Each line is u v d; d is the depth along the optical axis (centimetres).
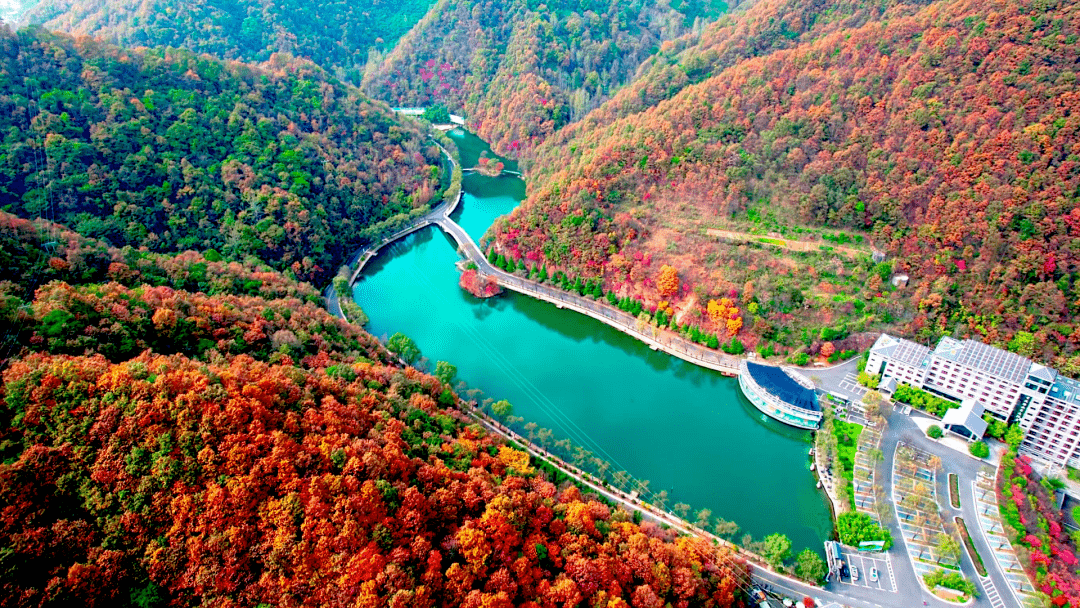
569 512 18275
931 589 19388
